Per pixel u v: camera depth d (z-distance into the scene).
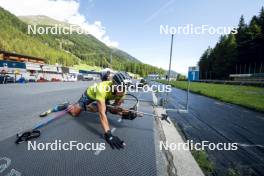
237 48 56.97
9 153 2.97
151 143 3.73
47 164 2.71
